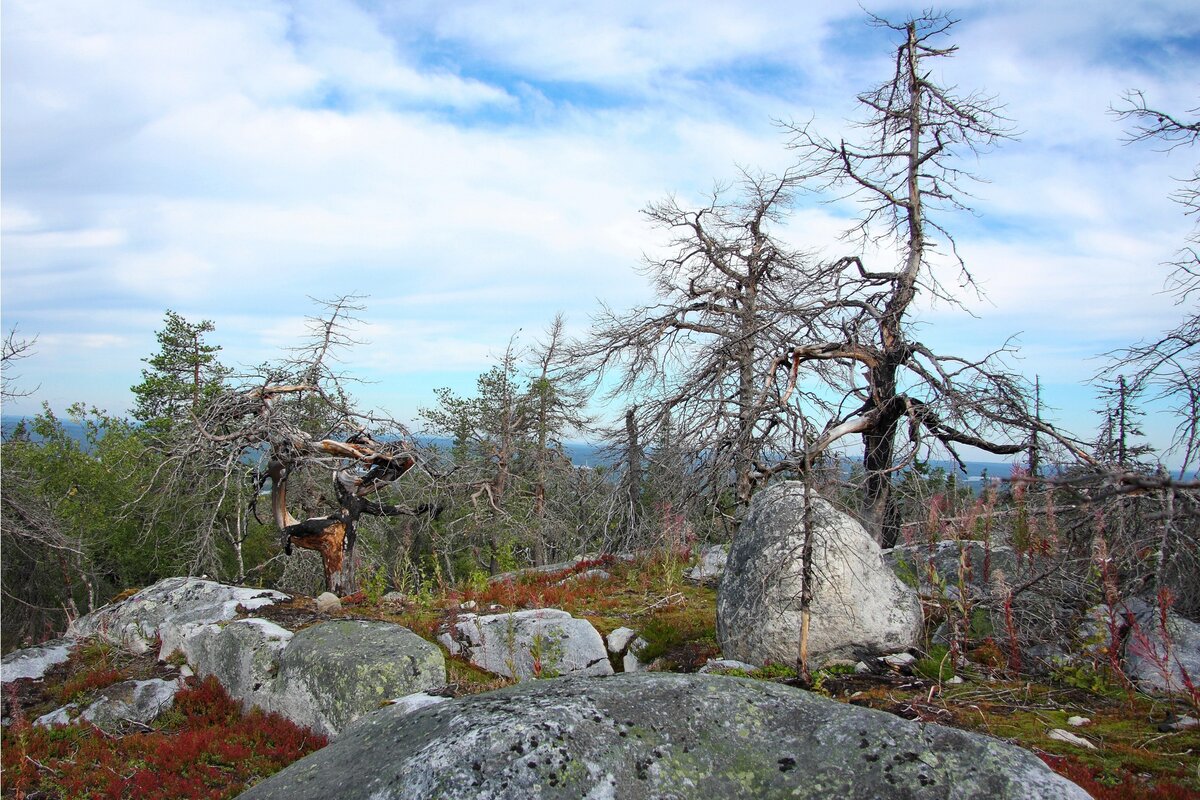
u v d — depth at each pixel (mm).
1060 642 8484
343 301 20672
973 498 10562
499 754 4387
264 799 4672
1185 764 5875
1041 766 4336
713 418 16641
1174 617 8094
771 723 4844
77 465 25969
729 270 20312
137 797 7711
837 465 13492
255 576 28281
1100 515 8477
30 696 10594
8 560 24781
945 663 8547
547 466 29500
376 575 14844
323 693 9172
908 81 17266
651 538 17109
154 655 11781
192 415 16688
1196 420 9250
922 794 4191
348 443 16391
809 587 8523
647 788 4352
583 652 10539
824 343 15984
